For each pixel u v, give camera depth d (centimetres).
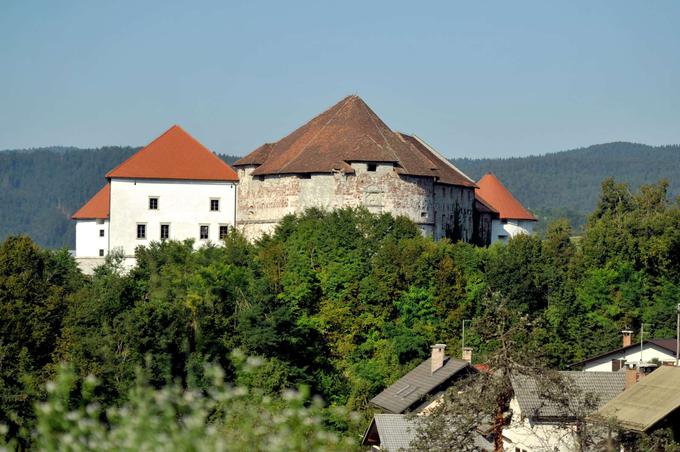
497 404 7419
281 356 14900
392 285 17388
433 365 12019
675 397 8169
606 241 19675
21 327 14475
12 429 7256
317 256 17725
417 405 11419
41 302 15162
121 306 14750
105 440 4731
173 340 13700
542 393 7606
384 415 9906
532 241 19662
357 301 17275
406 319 17200
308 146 19612
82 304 14925
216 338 14625
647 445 7438
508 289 18025
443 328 17188
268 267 17512
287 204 19275
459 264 18325
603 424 7288
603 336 17712
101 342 13188
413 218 18912
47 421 4894
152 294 16012
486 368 7719
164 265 18038
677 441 7994
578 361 15525
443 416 7506
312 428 4850
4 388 9219
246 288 16325
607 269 19100
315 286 17300
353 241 17888
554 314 17900
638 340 17500
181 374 11575
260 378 13200
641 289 19062
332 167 18675
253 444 4734
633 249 19512
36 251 17062
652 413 8012
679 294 19088
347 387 15575
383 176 18662
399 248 17712
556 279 18612
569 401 8038
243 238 18938
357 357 16675
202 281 16262
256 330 14788
